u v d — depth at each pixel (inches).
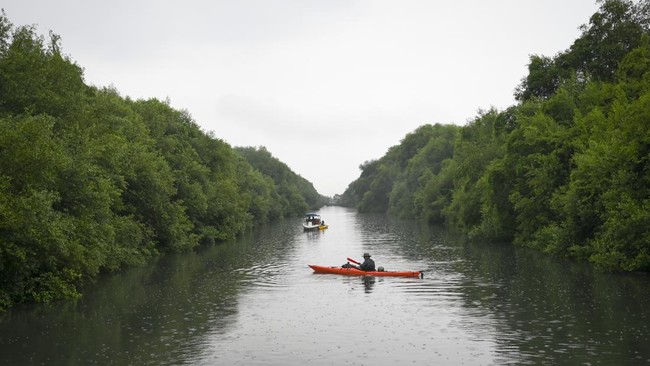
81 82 1536.7
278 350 701.3
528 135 1911.9
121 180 1561.3
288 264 1665.8
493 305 954.7
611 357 637.3
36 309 968.9
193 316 908.6
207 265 1643.7
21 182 992.9
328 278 1347.2
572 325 790.5
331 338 759.1
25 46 1278.3
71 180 1175.6
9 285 989.8
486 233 2249.0
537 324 804.0
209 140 3097.9
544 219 1812.3
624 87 1627.7
